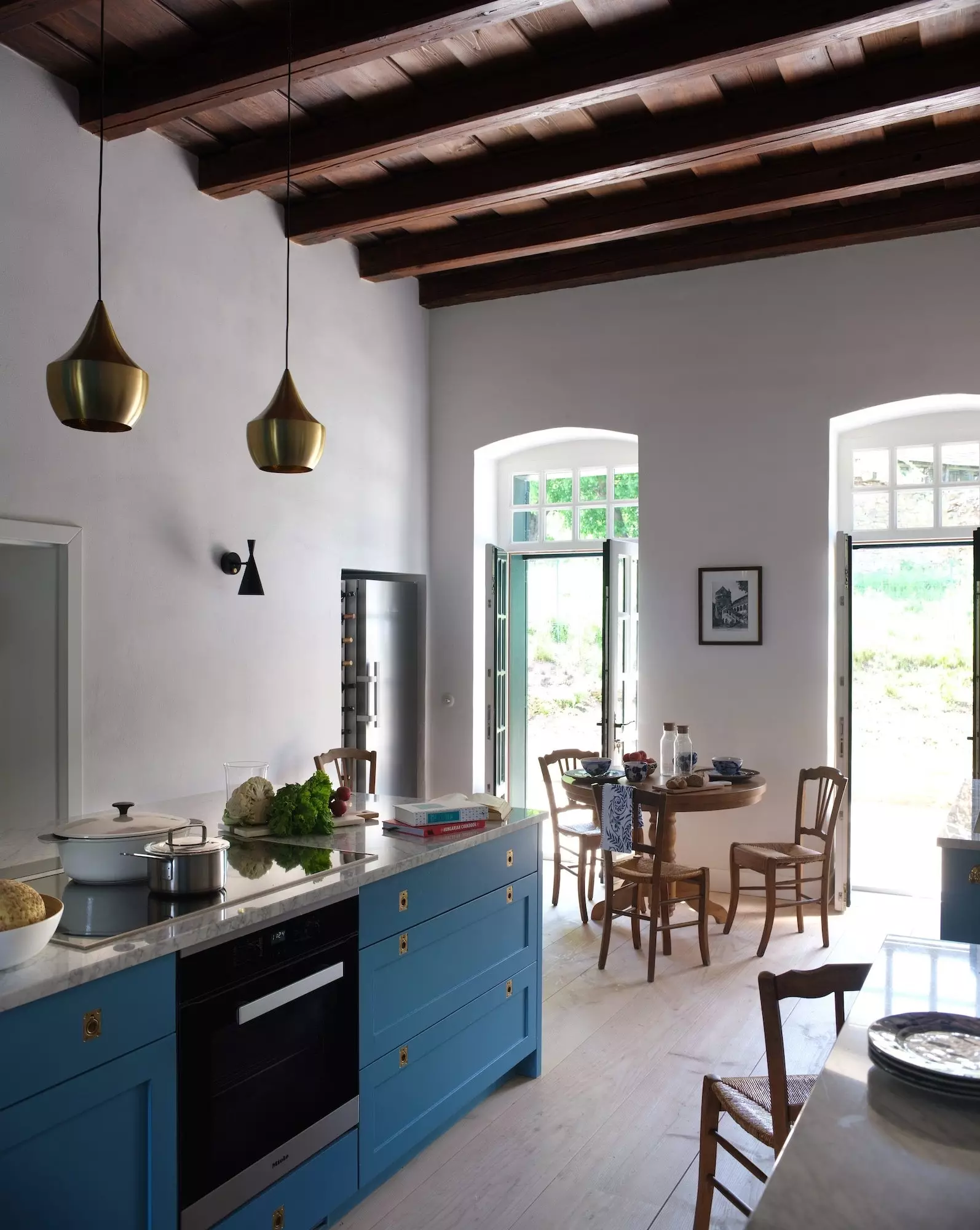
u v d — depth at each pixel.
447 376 6.38
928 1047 1.55
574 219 5.11
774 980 1.89
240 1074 2.15
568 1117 3.06
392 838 2.93
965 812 3.57
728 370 5.62
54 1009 1.76
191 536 4.45
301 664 5.16
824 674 5.42
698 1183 2.32
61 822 3.20
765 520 5.54
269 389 4.95
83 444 3.92
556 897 5.45
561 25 3.50
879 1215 1.11
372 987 2.56
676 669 5.76
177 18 3.43
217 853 2.29
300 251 5.20
